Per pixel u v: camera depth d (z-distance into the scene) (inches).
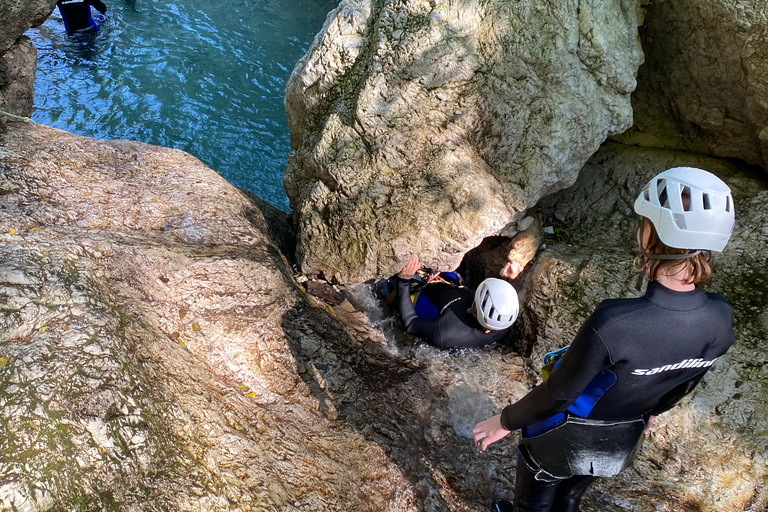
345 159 137.2
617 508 108.2
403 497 104.8
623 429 77.0
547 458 80.8
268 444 96.8
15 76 191.8
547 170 130.8
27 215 114.7
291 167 159.0
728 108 147.6
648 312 64.3
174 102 286.5
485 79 126.3
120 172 140.6
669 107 159.5
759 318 123.0
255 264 126.4
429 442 118.7
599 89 133.7
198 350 107.3
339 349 128.3
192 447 86.7
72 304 92.7
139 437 81.3
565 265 143.9
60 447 74.6
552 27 122.9
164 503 77.0
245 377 109.9
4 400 76.0
